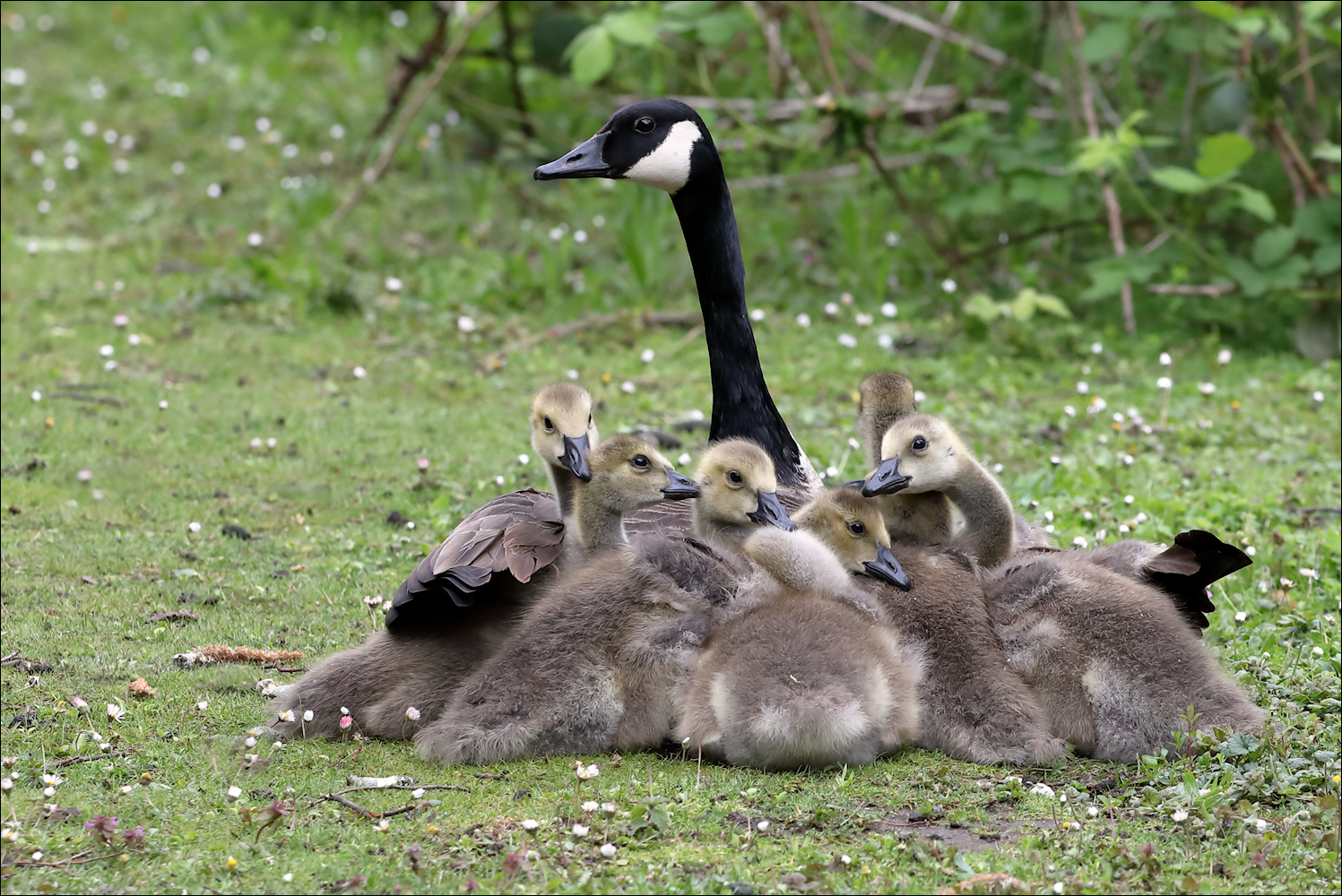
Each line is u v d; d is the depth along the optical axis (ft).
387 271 68.64
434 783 24.90
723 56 78.89
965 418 51.52
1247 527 39.32
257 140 85.10
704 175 37.22
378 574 36.58
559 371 57.26
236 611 34.19
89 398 50.47
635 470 29.12
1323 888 21.15
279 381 54.39
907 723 25.58
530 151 81.25
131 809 23.72
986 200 64.18
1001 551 29.58
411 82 81.46
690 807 23.85
